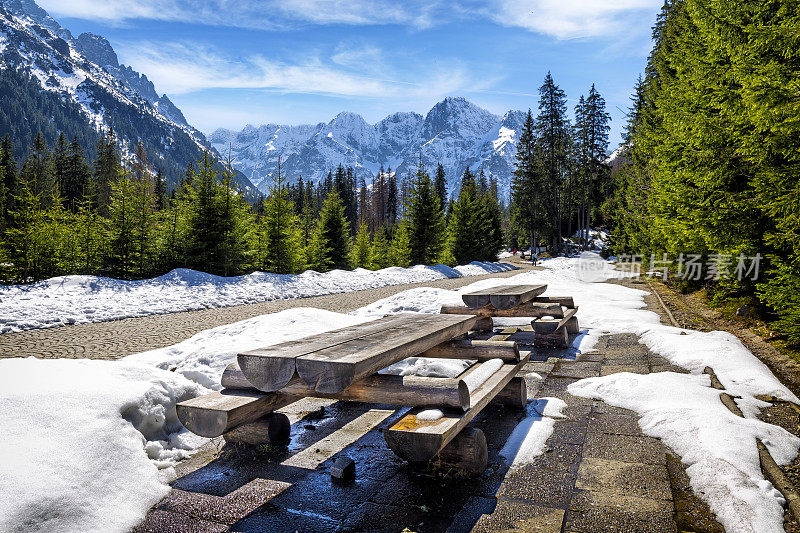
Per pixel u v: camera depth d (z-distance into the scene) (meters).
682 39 11.49
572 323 7.56
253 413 2.99
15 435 2.54
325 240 27.84
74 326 8.23
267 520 2.42
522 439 3.41
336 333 3.44
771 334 6.82
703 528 2.29
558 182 55.00
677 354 5.76
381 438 3.58
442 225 33.06
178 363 5.30
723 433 3.22
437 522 2.38
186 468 3.08
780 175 5.89
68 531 2.16
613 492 2.66
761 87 5.59
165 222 17.39
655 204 13.66
